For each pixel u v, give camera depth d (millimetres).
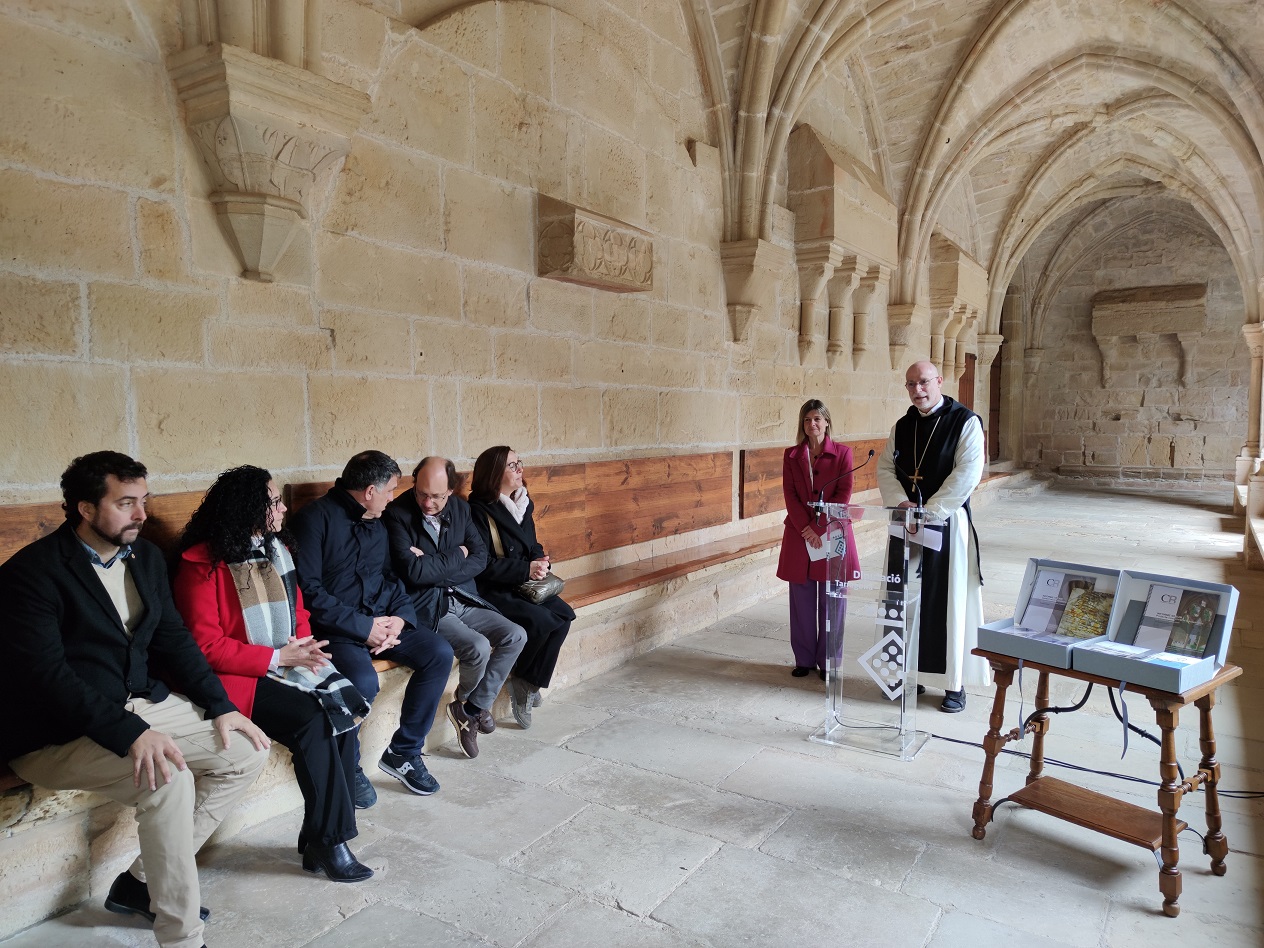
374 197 3184
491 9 3652
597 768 3035
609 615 4211
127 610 2068
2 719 1956
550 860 2395
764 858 2402
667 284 4984
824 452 3988
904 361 8609
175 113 2535
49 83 2248
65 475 1934
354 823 2322
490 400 3783
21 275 2213
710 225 5363
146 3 2445
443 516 3160
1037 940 2012
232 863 2379
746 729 3422
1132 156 10023
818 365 6930
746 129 5309
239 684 2275
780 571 4117
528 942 2012
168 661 2150
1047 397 14500
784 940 2016
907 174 7754
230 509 2322
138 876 2088
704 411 5453
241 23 2500
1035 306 14273
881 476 3936
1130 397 13781
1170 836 2113
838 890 2234
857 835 2537
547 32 3961
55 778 1936
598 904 2172
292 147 2625
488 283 3732
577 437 4344
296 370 2941
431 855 2424
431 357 3475
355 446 3174
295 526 2668
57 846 2127
